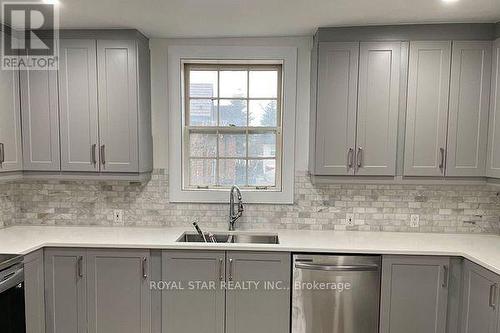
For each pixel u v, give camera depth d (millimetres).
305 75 2824
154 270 2402
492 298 1964
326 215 2865
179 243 2387
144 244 2375
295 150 2863
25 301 2207
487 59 2445
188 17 2367
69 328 2432
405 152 2521
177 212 2924
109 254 2396
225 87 2949
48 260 2398
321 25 2502
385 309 2322
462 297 2279
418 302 2311
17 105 2590
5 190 2832
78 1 2094
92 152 2635
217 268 2379
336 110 2549
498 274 1895
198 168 2986
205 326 2416
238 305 2391
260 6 2174
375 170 2549
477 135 2480
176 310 2416
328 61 2535
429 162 2518
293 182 2867
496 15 2303
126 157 2639
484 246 2375
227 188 2971
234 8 2203
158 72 2865
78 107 2613
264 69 2932
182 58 2834
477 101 2467
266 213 2893
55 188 2918
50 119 2621
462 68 2459
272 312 2383
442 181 2535
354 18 2369
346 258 2326
